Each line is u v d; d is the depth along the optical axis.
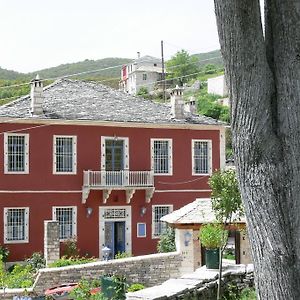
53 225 29.81
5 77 132.12
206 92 97.94
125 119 37.28
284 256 7.36
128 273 23.73
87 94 39.56
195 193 39.03
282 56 7.58
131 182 37.09
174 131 38.69
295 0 7.53
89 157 36.44
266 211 7.47
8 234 34.59
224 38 7.59
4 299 22.53
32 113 35.41
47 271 23.38
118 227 37.19
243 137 7.60
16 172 34.88
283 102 7.55
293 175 7.45
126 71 129.25
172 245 29.34
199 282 15.14
